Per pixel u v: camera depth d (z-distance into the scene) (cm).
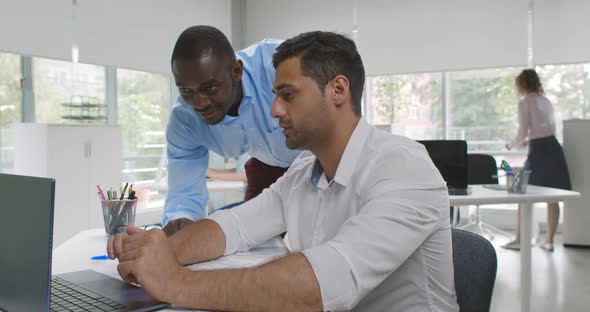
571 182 413
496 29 460
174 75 120
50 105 412
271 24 569
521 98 456
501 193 252
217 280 81
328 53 92
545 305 276
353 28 523
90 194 354
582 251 403
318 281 79
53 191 73
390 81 533
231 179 370
